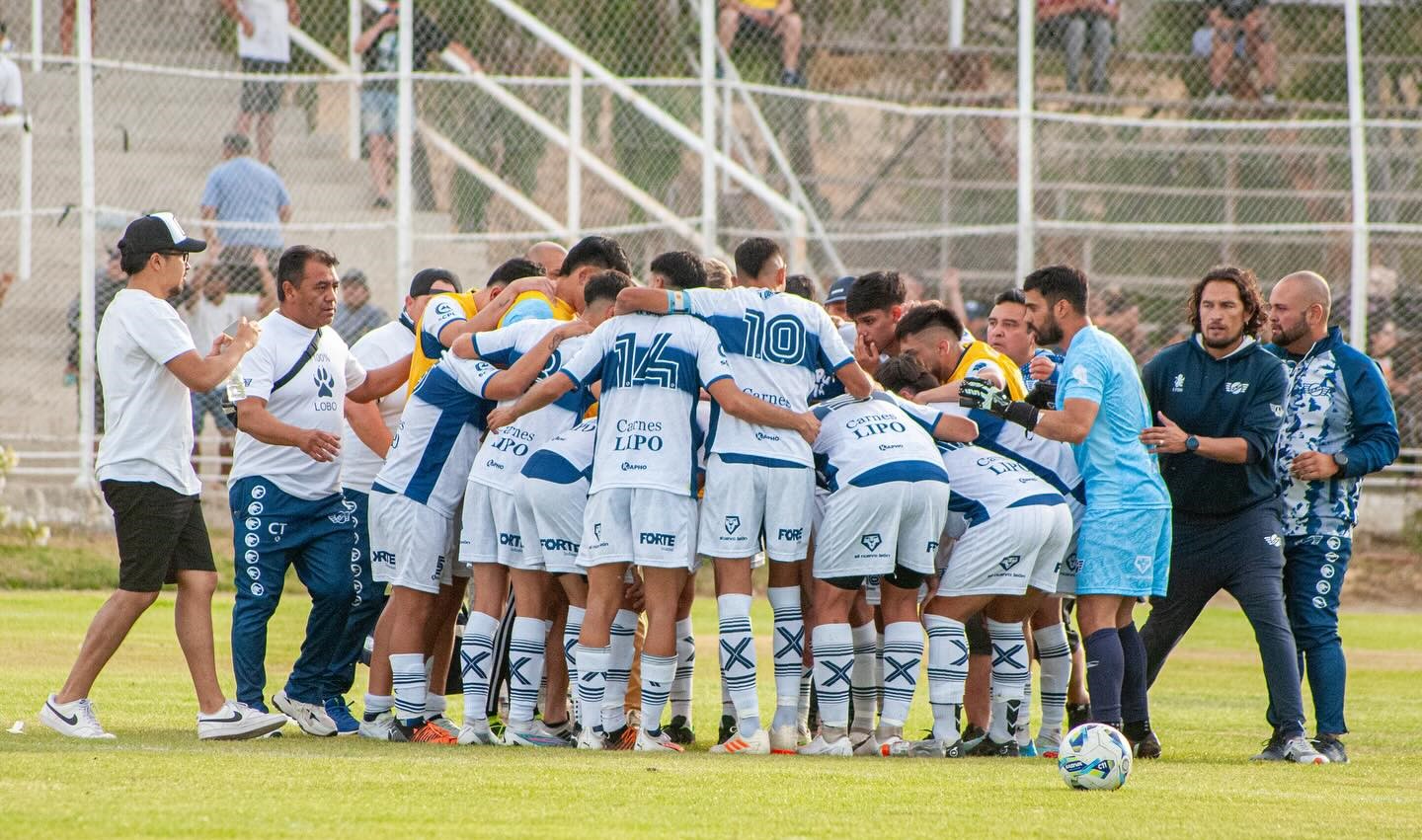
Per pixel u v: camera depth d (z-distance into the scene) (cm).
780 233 5003
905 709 2167
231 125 5859
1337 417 2322
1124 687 2167
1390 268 5462
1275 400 2181
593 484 2100
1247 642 4162
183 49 5859
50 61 4794
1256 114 6016
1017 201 5309
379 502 2208
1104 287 5209
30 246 5203
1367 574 4953
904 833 1435
